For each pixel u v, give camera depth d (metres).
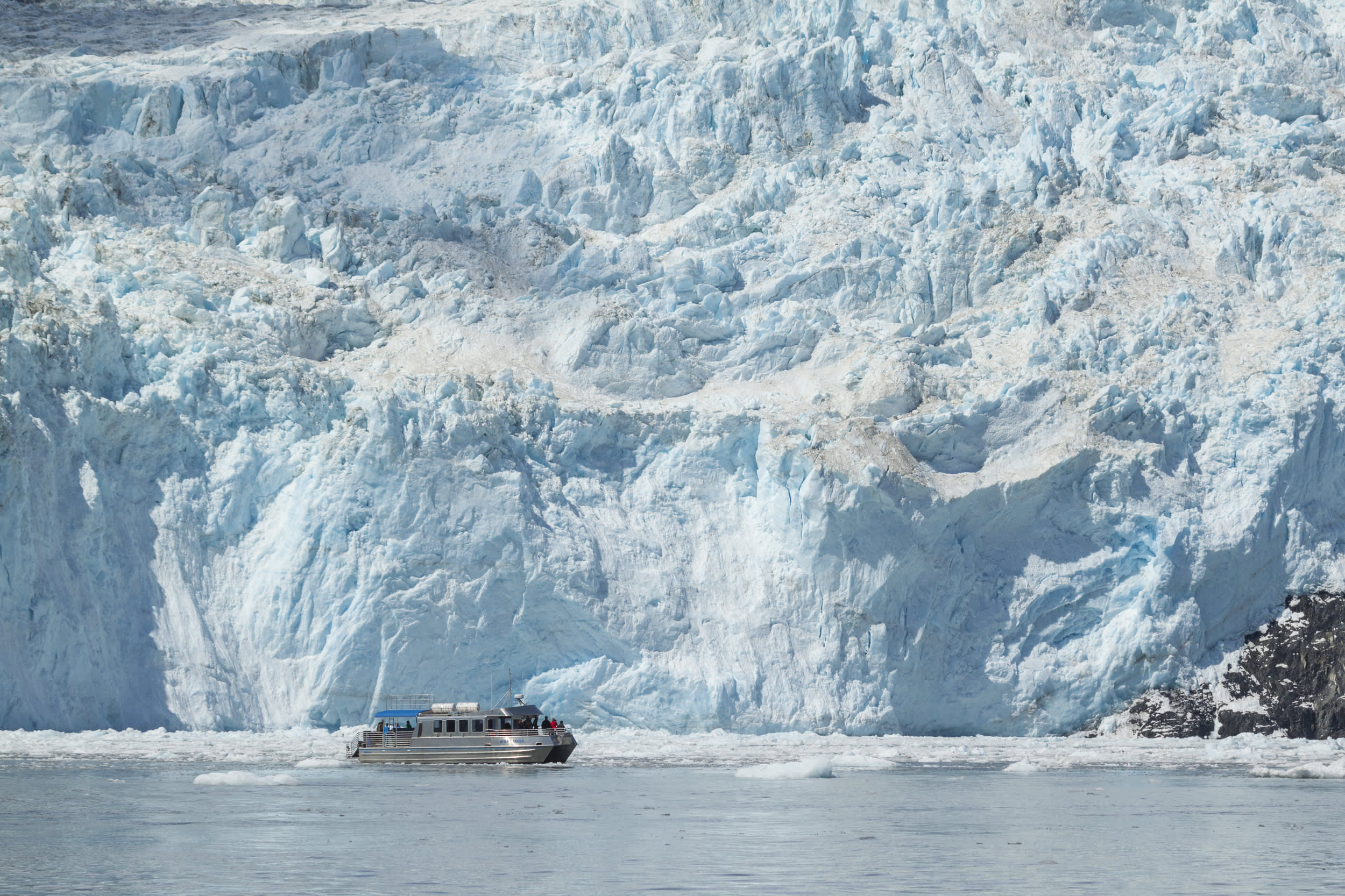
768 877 105.75
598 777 186.50
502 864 110.75
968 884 104.12
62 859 112.19
